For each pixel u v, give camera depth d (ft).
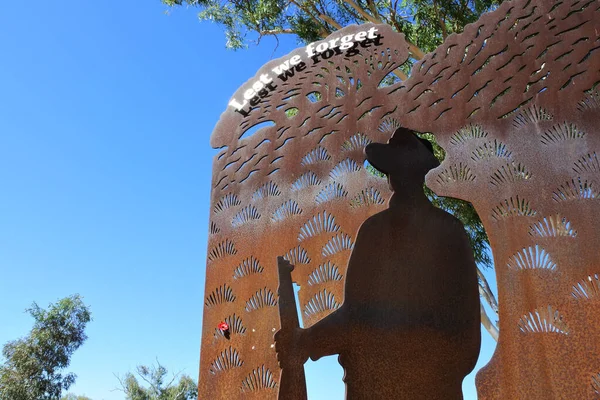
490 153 14.83
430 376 9.80
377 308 10.13
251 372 15.88
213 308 17.40
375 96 17.57
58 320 60.95
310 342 9.62
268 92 19.93
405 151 11.67
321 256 16.25
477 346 10.13
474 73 16.14
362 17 33.19
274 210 17.74
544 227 13.39
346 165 17.02
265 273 16.94
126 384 73.36
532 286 12.99
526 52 15.53
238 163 19.30
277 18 34.22
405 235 10.75
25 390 56.95
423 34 30.07
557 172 13.75
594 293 12.28
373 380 9.64
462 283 10.53
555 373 11.98
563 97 14.46
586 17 15.07
